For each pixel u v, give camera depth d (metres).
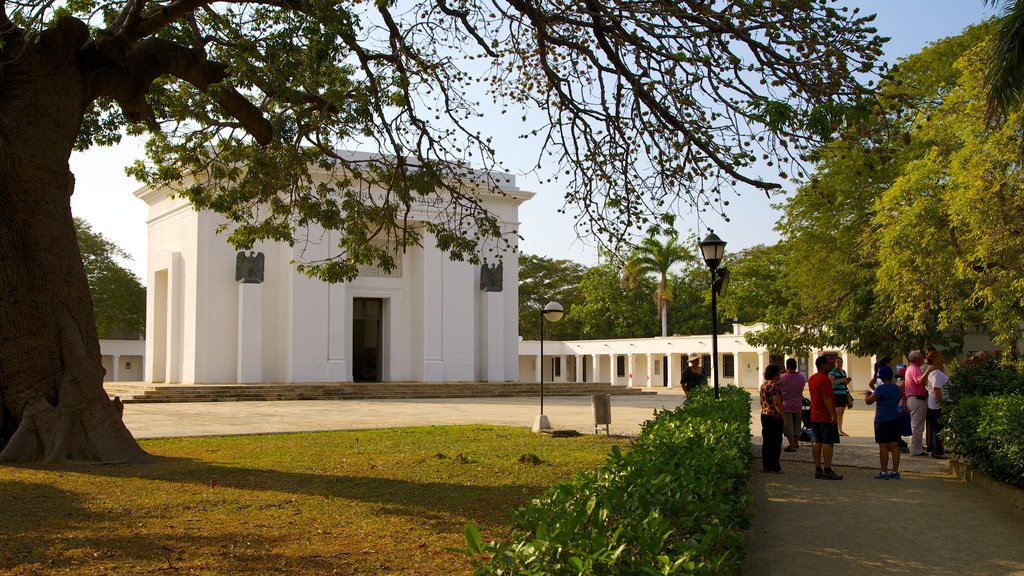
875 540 7.37
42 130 10.46
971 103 18.48
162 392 31.16
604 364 59.22
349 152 35.31
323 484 9.72
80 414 11.03
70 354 11.05
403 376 40.09
